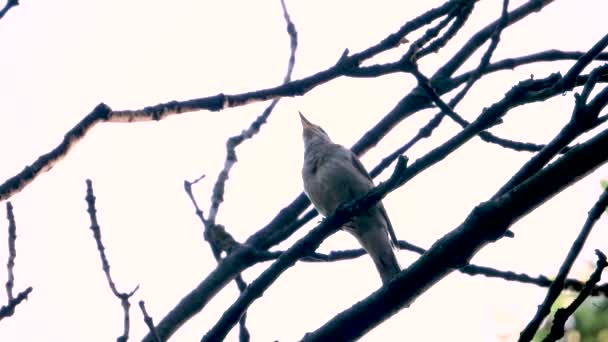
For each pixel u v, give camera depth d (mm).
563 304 10461
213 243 8391
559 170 6383
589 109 6617
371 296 6551
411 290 6480
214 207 8445
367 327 6523
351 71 6957
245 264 8453
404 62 7004
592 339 10219
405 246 8828
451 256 6430
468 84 7941
